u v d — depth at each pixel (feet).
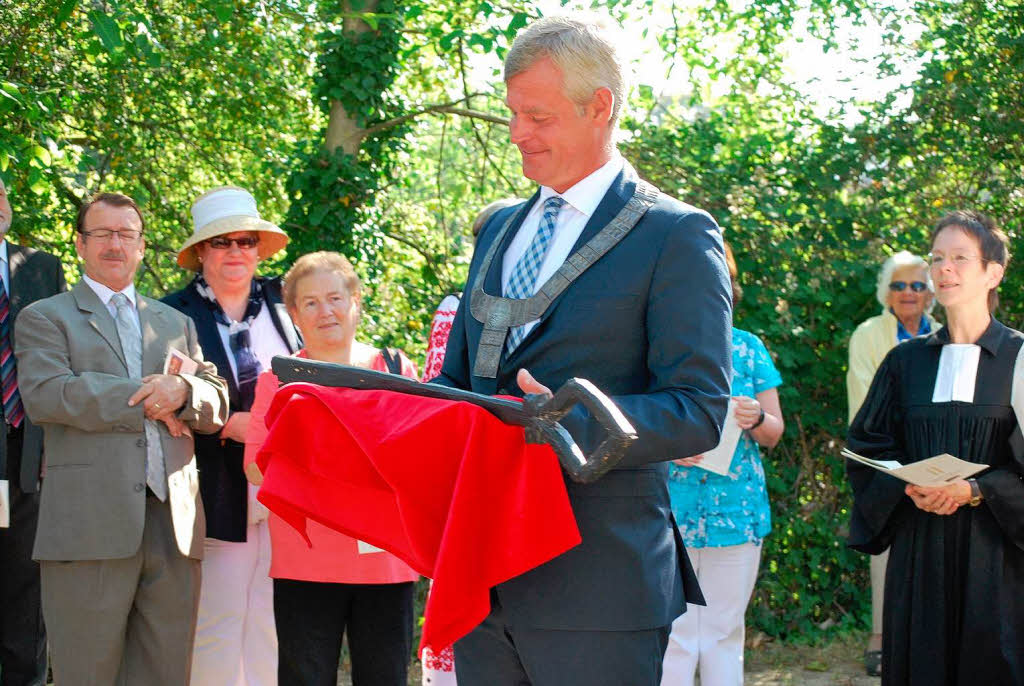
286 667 12.34
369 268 25.03
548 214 7.45
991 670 11.76
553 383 7.08
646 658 7.04
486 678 7.51
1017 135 22.02
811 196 22.11
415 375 13.39
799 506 21.12
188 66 27.55
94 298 12.62
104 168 28.55
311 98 26.22
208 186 31.12
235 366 13.67
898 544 12.49
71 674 11.95
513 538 6.61
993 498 11.59
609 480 7.05
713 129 23.98
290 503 7.23
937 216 22.47
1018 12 22.44
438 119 29.40
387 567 12.32
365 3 22.39
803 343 21.27
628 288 6.98
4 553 14.96
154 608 12.39
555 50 6.98
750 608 20.18
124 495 11.96
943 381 12.31
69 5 19.16
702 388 6.79
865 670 18.38
